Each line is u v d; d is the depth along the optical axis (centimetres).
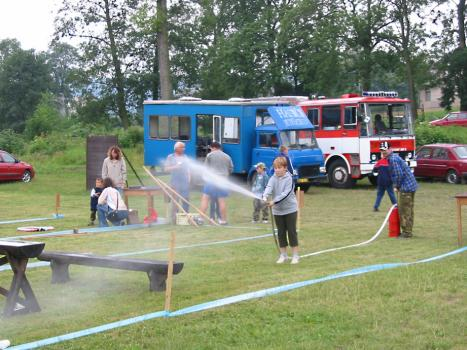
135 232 1474
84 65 5541
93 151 2553
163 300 828
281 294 830
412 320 725
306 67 4703
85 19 5278
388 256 1120
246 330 695
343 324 713
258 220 1661
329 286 869
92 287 912
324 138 2595
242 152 2423
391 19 4612
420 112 6662
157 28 3675
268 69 4956
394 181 1356
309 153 2373
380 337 671
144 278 966
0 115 8481
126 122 5575
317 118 2614
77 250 1213
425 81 5141
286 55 5025
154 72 5581
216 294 847
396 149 2533
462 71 5056
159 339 667
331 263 1058
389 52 4638
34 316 764
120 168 1653
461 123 4809
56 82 9788
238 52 5006
